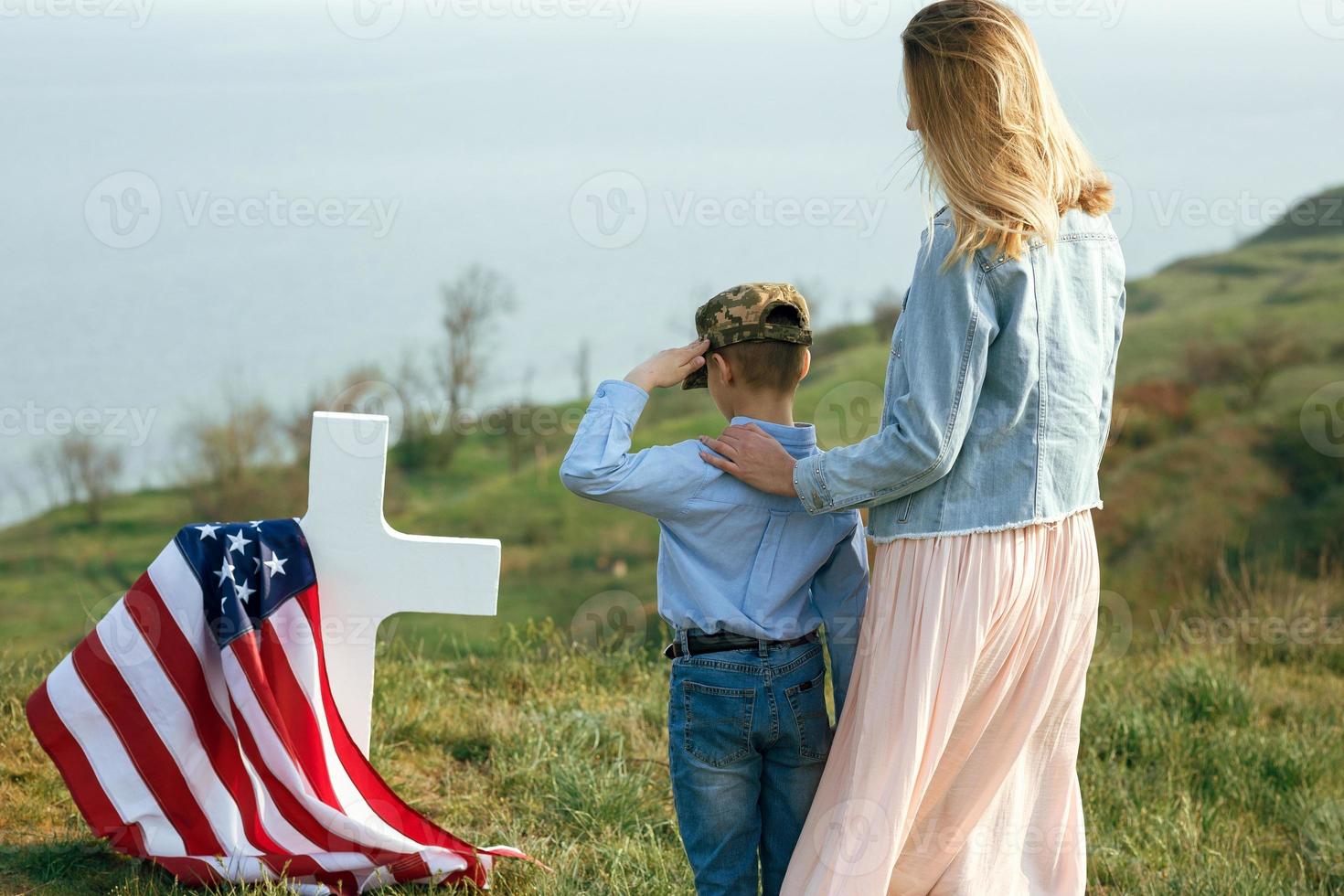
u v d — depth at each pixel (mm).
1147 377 34656
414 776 4449
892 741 2814
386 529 3600
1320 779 5371
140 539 38000
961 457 2777
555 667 5789
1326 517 25625
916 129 2801
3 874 3373
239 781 3512
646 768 4688
